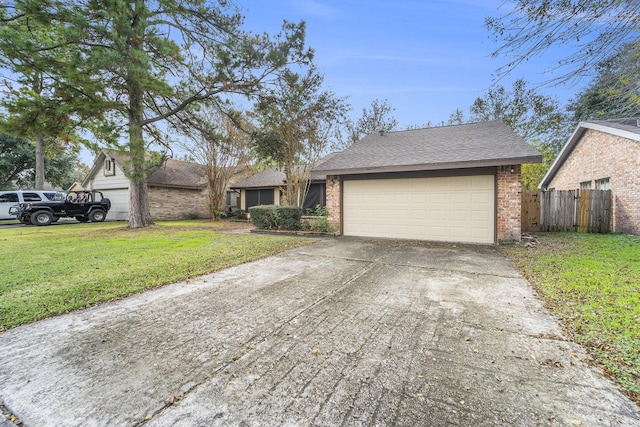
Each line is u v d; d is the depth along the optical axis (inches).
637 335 107.0
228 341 109.7
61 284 176.1
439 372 89.4
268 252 275.3
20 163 863.7
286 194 512.7
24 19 342.3
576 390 80.6
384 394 79.8
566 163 553.6
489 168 310.2
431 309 137.3
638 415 71.5
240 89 449.4
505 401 76.7
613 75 126.0
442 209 332.2
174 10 379.9
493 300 147.7
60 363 95.9
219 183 673.0
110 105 355.3
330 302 148.0
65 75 315.6
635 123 419.2
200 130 514.0
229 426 69.2
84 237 371.9
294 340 109.9
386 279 186.9
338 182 384.8
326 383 84.7
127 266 219.0
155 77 366.3
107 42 340.5
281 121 460.4
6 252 271.6
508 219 303.6
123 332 117.3
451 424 69.2
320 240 348.2
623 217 378.6
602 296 146.3
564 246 284.8
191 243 324.8
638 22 111.5
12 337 113.3
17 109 325.1
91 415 73.2
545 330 114.8
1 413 74.1
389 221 359.6
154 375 89.3
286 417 71.8
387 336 112.1
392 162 341.4
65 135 393.4
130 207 470.6
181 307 143.1
